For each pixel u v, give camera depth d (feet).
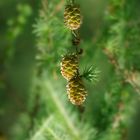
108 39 2.61
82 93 1.83
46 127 2.30
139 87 2.57
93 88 2.75
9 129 3.23
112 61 2.56
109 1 2.64
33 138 2.33
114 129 2.57
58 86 2.59
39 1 2.95
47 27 2.50
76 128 2.43
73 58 1.87
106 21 2.74
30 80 3.11
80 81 1.84
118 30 2.62
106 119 2.58
